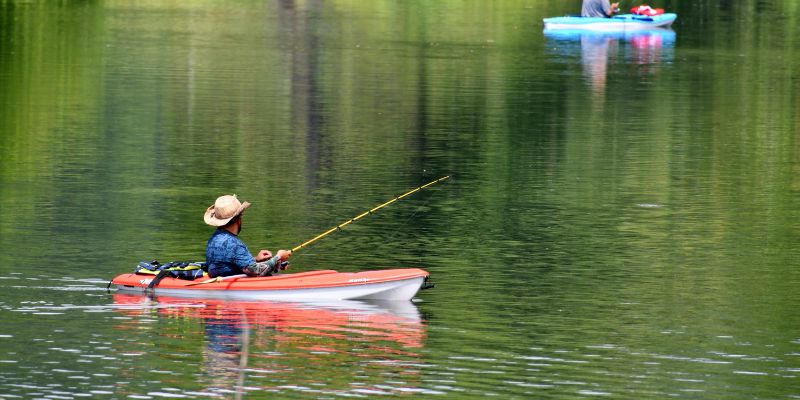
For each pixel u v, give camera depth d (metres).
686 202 70.06
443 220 64.50
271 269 49.41
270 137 87.62
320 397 37.84
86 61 123.56
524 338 44.25
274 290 48.22
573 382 39.66
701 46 155.62
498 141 88.38
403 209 66.88
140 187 71.12
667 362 41.84
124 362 40.62
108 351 41.69
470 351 42.59
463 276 53.25
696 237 61.62
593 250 58.56
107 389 38.12
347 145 85.50
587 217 65.81
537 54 142.75
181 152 81.62
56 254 55.41
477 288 51.22
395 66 127.50
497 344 43.44
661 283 52.66
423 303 48.69
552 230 62.62
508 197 70.56
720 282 52.97
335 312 47.03
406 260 56.03
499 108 103.12
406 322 45.91
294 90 109.62
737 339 44.69
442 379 39.66
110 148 82.31
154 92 106.00
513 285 51.84
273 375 39.66
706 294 50.97
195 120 93.50
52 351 41.53
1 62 120.62
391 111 100.06
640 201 70.12
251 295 48.38
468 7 198.75
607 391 38.88
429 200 69.25
